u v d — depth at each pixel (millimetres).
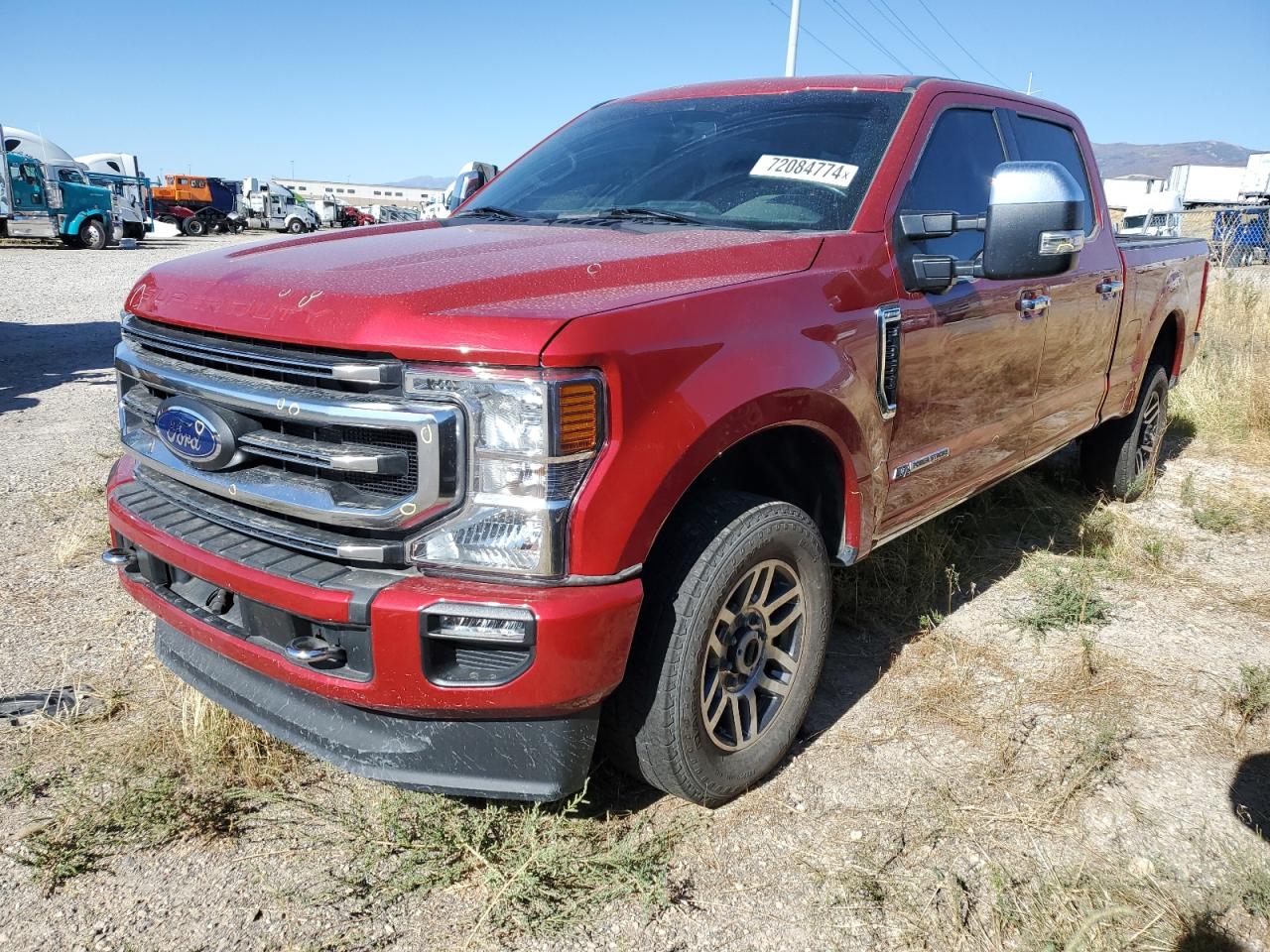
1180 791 2660
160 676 3061
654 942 2086
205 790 2525
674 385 2092
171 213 41156
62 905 2129
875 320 2707
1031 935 2100
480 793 2139
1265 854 2387
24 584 3754
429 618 1940
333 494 2021
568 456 1928
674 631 2227
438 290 2031
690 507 2336
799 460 2762
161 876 2232
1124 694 3182
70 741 2721
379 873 2260
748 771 2527
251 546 2186
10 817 2410
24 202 24047
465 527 1956
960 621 3742
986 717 3020
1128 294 4488
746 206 3014
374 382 1937
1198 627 3742
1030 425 3834
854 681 3230
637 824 2443
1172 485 5723
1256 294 11656
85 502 4746
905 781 2676
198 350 2242
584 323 1950
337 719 2186
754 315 2334
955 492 3426
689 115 3555
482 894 2205
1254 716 3055
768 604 2547
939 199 3158
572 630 1946
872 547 2945
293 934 2068
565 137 3846
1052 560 4348
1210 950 2057
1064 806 2568
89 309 13070
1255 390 7184
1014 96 3842
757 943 2090
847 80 3436
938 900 2209
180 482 2447
